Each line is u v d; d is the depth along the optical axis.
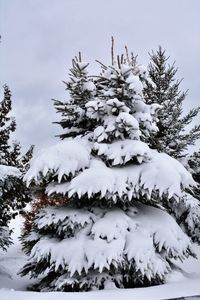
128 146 8.41
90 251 7.37
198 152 17.58
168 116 17.44
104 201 8.68
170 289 6.28
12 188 10.54
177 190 7.56
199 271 12.30
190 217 15.60
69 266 7.27
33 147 12.21
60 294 6.02
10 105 12.21
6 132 12.01
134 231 7.92
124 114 8.54
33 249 8.01
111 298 5.68
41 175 8.12
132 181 7.97
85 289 7.48
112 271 7.70
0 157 11.72
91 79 9.95
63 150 8.27
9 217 11.44
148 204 9.61
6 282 10.59
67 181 8.55
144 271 7.30
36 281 10.55
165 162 8.16
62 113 9.64
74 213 8.17
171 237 7.84
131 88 8.92
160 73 18.06
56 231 8.26
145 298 5.60
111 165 8.61
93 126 9.65
